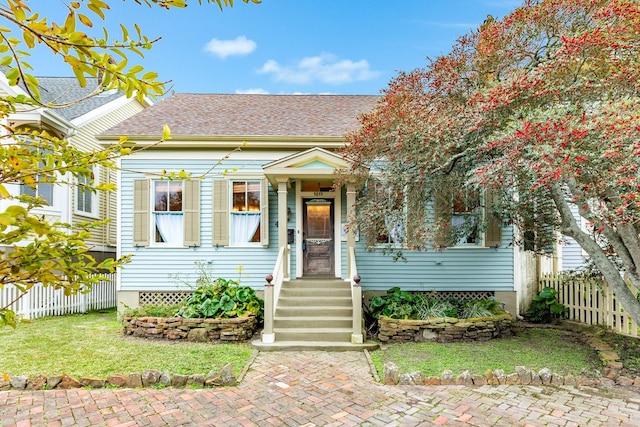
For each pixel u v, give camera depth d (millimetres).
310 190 9273
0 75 8844
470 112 5613
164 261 9039
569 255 9906
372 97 12602
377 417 3871
